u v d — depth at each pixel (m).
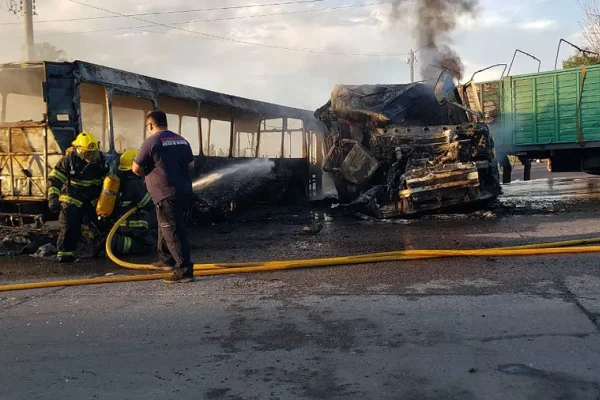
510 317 3.87
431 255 6.13
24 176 7.70
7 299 4.97
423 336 3.58
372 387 2.88
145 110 10.27
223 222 11.25
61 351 3.58
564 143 13.86
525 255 6.05
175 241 5.34
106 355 3.48
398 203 10.13
